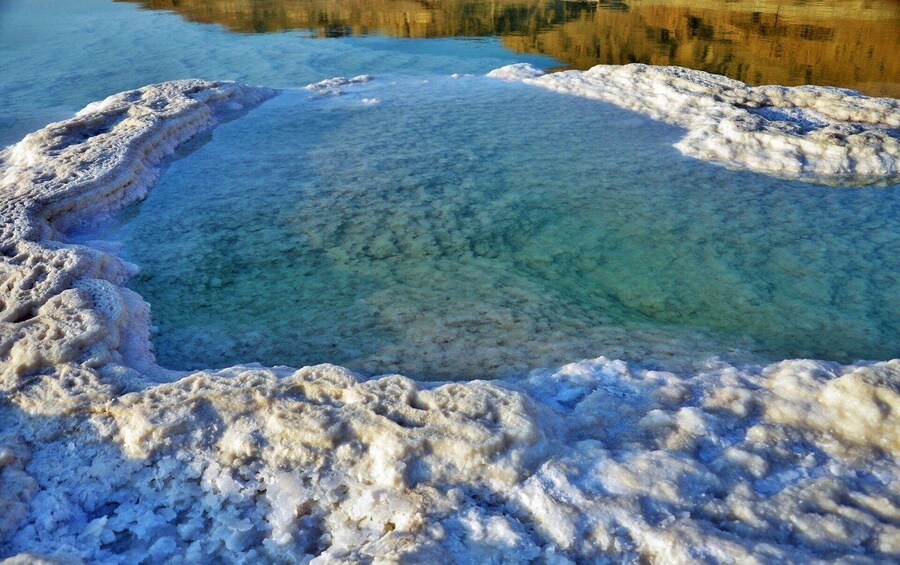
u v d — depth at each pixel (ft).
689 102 24.94
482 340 11.81
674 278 14.08
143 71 33.58
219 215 17.26
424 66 34.45
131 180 18.47
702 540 7.00
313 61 35.47
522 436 8.42
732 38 38.29
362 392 9.37
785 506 7.49
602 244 15.55
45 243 14.17
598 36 40.24
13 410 9.56
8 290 12.23
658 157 20.97
